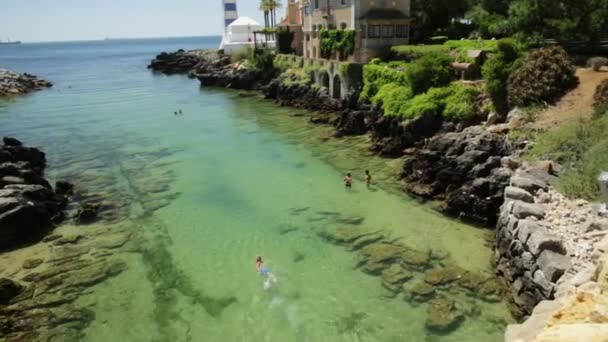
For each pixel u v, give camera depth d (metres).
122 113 69.19
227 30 133.62
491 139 32.19
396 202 31.47
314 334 18.98
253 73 90.19
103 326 20.09
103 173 40.31
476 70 44.81
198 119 62.66
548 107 34.03
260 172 38.75
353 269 23.52
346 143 46.50
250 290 22.19
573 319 10.86
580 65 40.09
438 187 31.95
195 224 29.33
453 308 20.00
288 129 54.06
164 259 25.25
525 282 19.66
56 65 180.62
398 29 62.50
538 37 43.72
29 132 57.09
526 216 21.70
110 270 24.38
